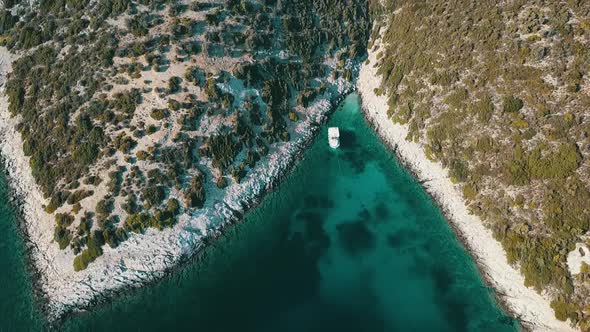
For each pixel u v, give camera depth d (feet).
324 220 248.93
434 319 209.05
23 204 253.65
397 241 237.66
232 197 252.21
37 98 278.67
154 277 226.99
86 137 257.75
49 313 218.18
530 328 199.93
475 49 262.88
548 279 201.87
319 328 209.05
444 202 244.01
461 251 229.86
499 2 270.67
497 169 232.73
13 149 271.69
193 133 257.96
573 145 220.43
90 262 229.04
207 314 215.31
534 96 236.84
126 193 240.94
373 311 213.46
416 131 264.11
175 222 238.89
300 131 279.69
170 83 263.70
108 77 270.05
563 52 240.73
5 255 238.27
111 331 212.64
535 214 216.54
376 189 258.98
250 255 236.63
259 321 212.23
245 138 265.13
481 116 244.83
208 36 277.03
